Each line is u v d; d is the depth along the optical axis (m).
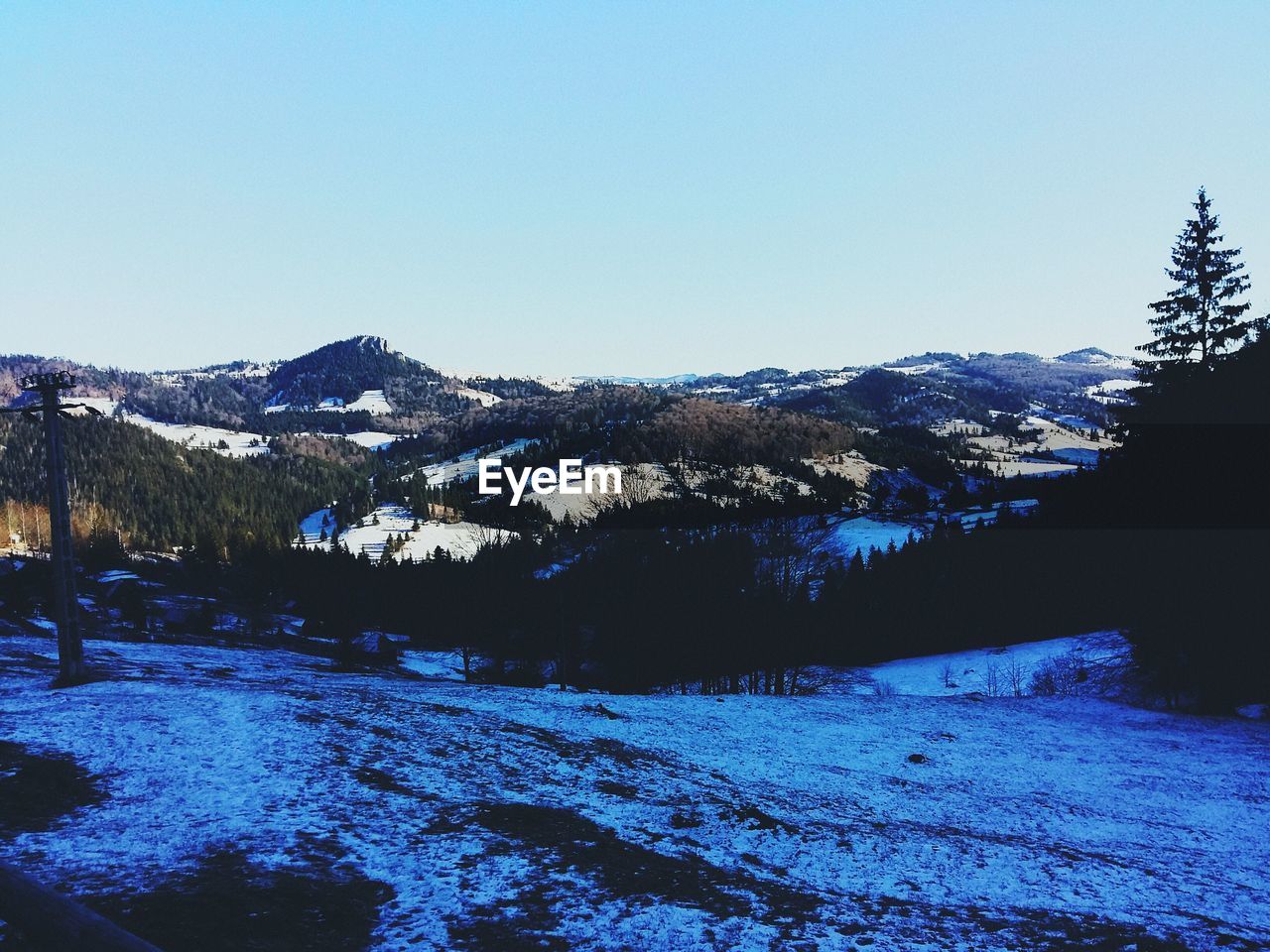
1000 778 22.98
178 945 8.48
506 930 9.70
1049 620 76.25
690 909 10.84
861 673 69.31
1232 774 24.53
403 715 23.44
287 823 12.93
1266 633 32.59
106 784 14.38
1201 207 38.72
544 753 20.19
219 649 46.62
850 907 11.62
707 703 32.81
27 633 41.16
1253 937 11.70
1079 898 13.05
